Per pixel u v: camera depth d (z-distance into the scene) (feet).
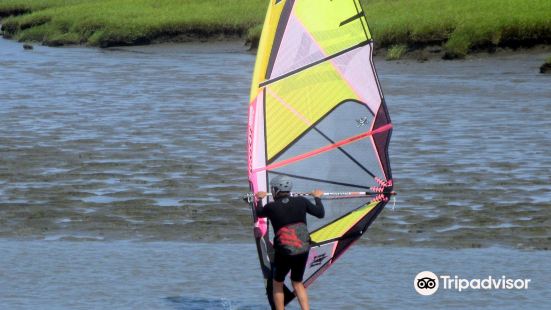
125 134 322.55
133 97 438.81
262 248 142.61
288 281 145.48
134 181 244.63
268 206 136.67
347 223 151.12
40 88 483.10
